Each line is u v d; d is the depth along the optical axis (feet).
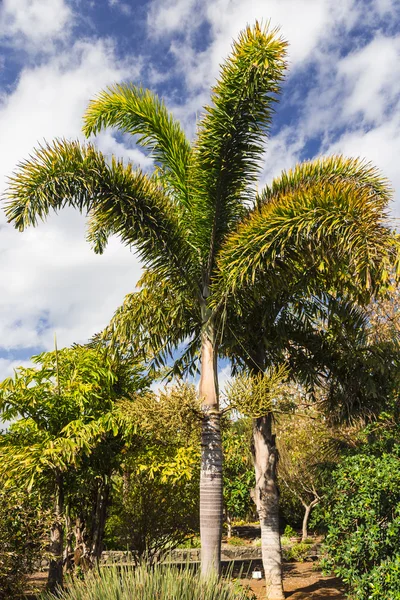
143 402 26.32
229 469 62.85
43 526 26.68
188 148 28.99
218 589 15.75
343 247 21.70
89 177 24.99
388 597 20.07
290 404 28.17
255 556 58.59
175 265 28.14
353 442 39.45
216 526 24.77
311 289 32.50
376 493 23.25
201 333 28.12
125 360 38.65
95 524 37.55
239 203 28.32
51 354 36.11
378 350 34.55
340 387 36.24
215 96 25.29
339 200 22.09
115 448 36.55
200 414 26.04
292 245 24.88
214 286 27.09
